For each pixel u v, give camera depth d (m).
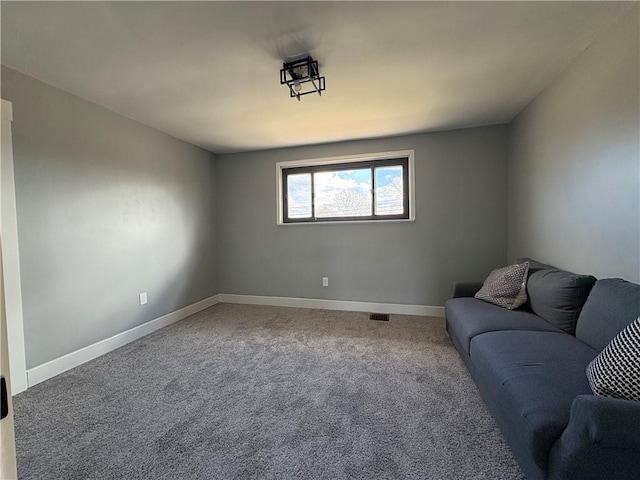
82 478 1.32
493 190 3.34
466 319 2.12
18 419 1.72
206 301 4.08
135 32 1.67
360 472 1.33
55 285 2.28
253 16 1.55
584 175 1.95
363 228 3.79
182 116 2.91
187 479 1.31
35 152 2.16
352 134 3.51
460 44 1.84
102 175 2.66
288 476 1.31
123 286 2.86
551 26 1.68
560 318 1.80
